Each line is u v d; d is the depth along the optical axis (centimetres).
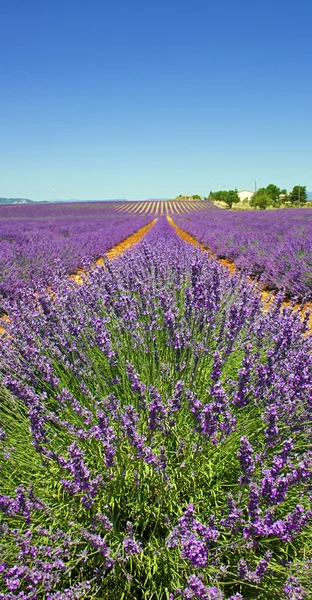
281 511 181
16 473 205
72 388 251
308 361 214
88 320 298
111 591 159
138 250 615
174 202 9131
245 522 161
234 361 287
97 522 160
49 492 188
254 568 156
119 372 271
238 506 173
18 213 4344
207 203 9062
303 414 200
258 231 1638
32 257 970
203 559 133
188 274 443
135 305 318
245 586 162
